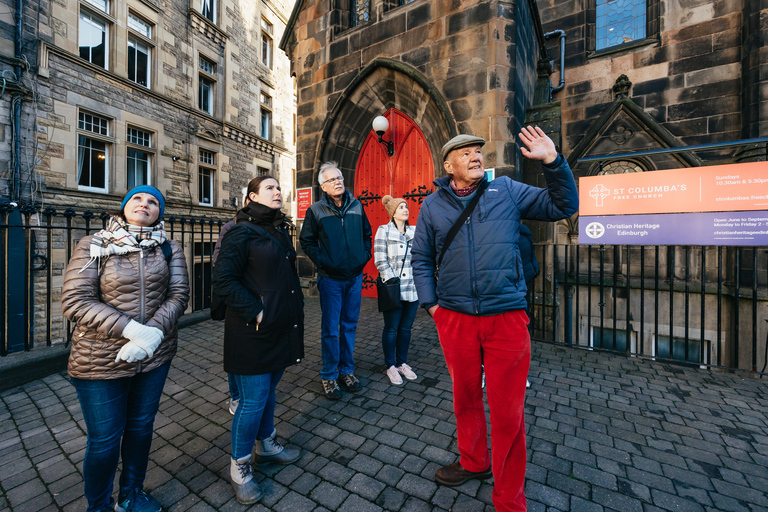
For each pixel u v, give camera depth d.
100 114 9.34
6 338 3.14
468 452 1.72
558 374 3.28
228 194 13.77
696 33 5.88
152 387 1.54
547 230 5.06
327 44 7.17
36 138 8.08
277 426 2.35
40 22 8.10
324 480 1.83
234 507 1.65
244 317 1.53
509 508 1.42
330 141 7.13
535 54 6.86
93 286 1.34
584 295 6.37
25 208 3.23
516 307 1.41
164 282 1.54
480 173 1.48
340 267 2.62
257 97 15.27
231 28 13.73
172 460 2.02
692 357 5.62
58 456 2.07
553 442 2.18
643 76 6.30
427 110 5.99
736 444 2.17
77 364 1.33
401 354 3.11
